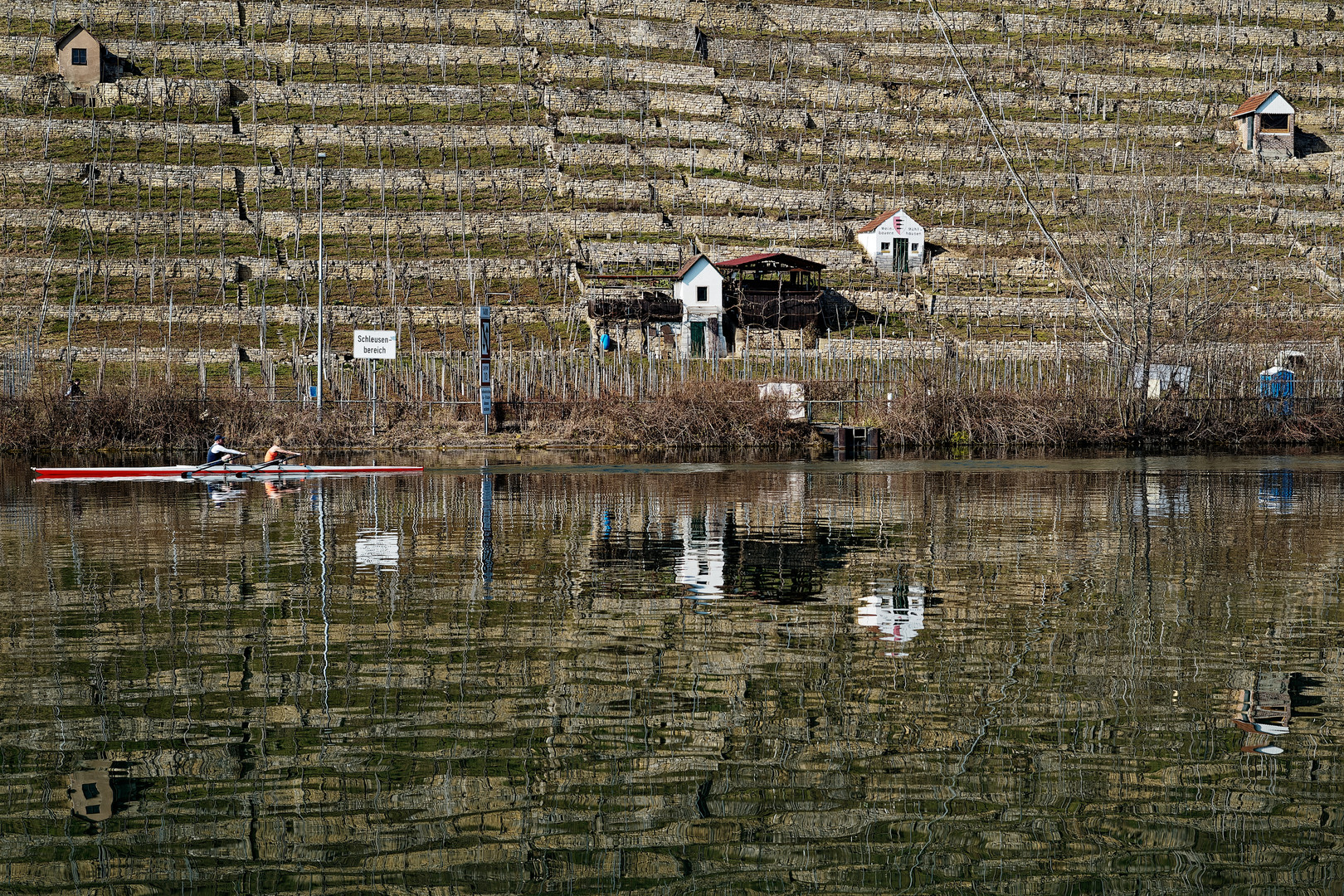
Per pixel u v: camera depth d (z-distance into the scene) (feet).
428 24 432.66
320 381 187.62
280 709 44.14
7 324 262.47
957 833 33.81
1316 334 267.18
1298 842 33.37
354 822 34.42
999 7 476.54
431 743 40.60
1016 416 191.31
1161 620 58.75
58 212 311.27
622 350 258.98
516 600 63.67
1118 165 380.58
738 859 32.35
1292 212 352.08
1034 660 51.16
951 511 104.68
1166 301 233.55
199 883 30.81
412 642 54.08
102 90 374.43
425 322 279.49
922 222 347.97
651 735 41.42
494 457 171.42
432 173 347.97
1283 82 436.76
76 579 70.08
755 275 293.84
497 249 321.11
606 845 33.09
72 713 43.57
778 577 70.69
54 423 176.76
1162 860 32.35
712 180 357.20
